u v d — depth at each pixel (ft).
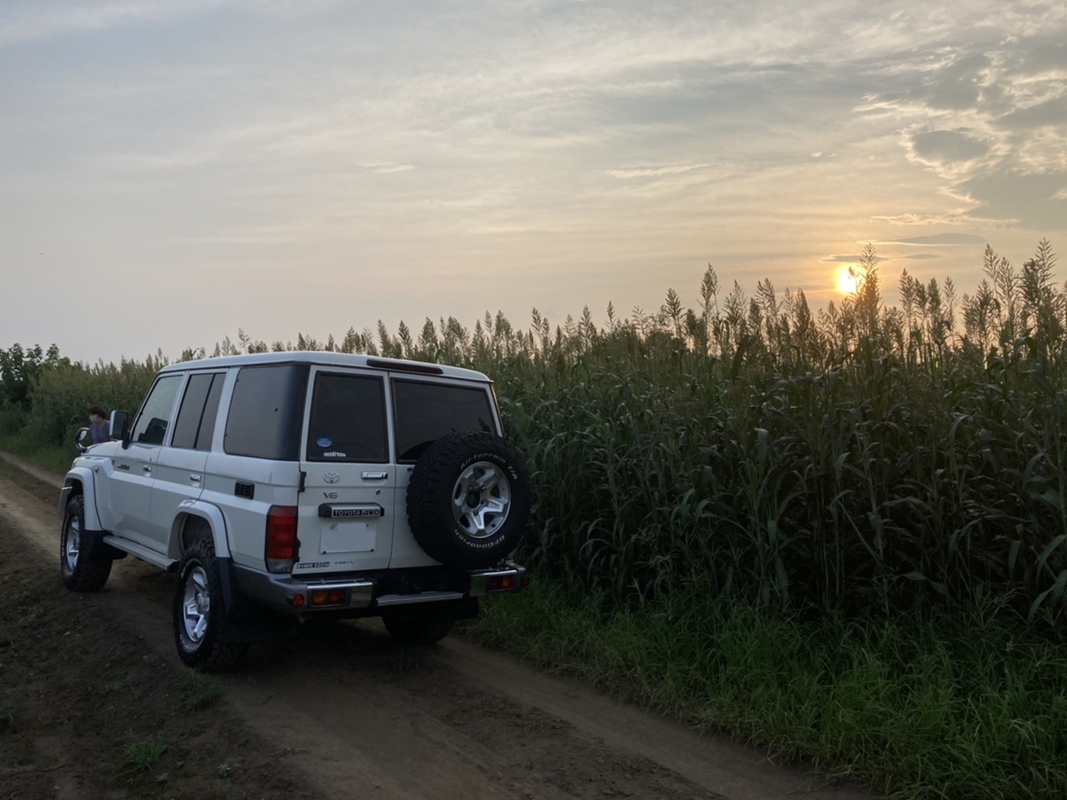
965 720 14.16
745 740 15.84
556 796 13.69
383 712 17.24
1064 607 16.06
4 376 97.25
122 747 15.62
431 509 17.58
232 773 14.32
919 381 18.24
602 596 22.35
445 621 20.97
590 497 24.04
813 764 14.69
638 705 17.71
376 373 18.62
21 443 77.61
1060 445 15.98
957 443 18.48
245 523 17.53
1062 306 19.01
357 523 17.61
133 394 60.54
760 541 18.62
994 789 12.89
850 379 19.56
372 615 18.51
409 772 14.47
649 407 23.17
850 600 19.13
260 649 21.21
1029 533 16.88
